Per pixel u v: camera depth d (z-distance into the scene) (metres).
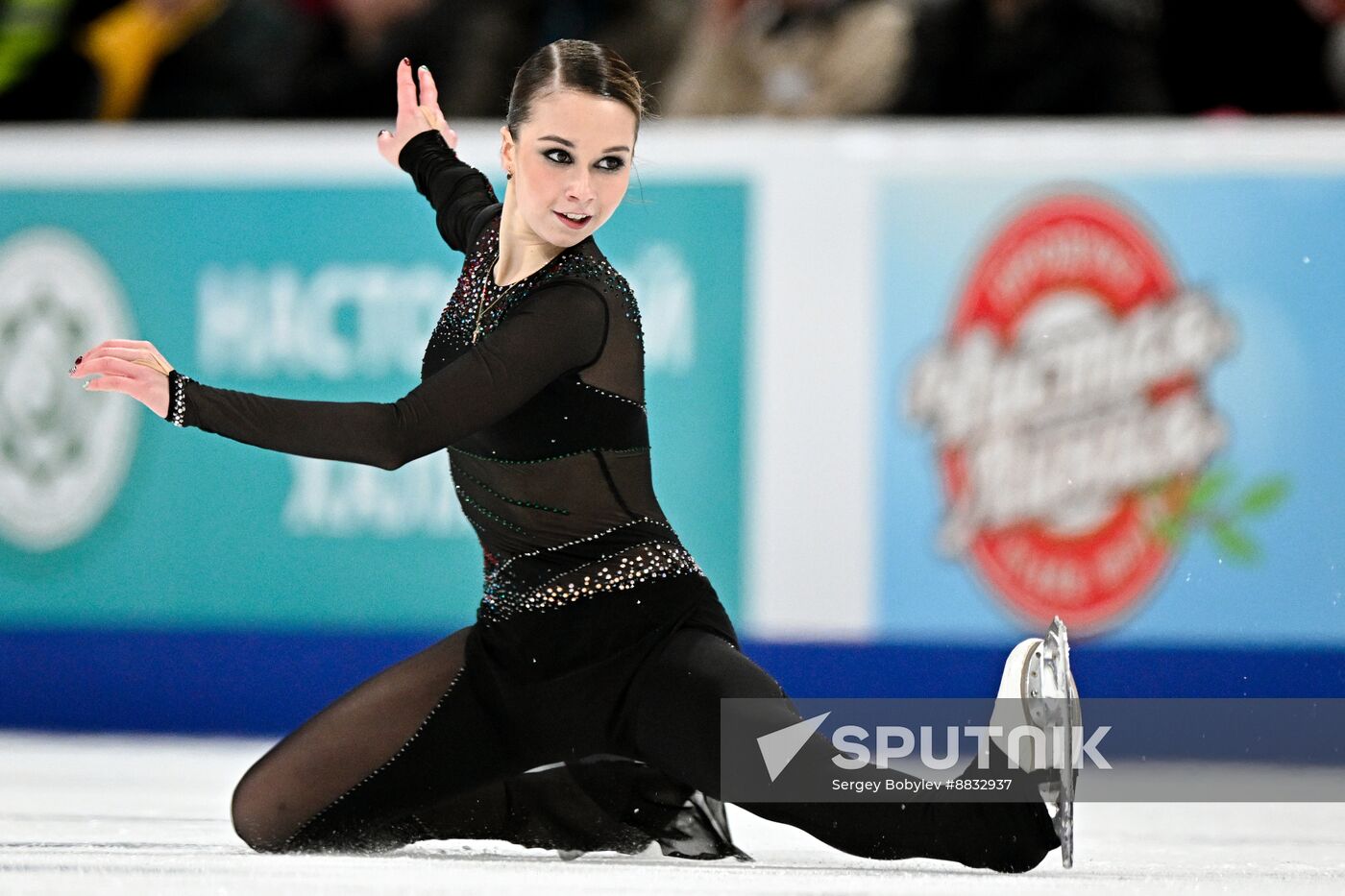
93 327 21.44
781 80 23.44
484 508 9.84
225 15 24.72
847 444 20.31
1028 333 20.12
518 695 9.71
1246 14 23.64
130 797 13.81
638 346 9.69
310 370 21.05
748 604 20.42
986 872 9.34
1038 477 20.06
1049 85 23.12
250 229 21.19
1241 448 19.92
